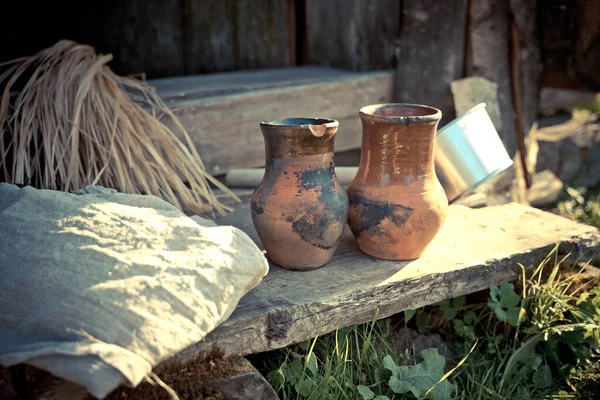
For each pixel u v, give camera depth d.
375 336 1.18
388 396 1.12
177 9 1.77
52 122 1.25
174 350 0.90
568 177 1.96
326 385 1.05
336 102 1.59
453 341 1.25
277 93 1.51
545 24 1.67
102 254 0.93
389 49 1.68
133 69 1.79
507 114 1.67
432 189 1.12
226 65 1.85
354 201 1.15
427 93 1.66
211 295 0.96
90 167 1.23
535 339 1.19
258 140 1.51
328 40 1.74
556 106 2.18
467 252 1.21
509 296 1.18
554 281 1.26
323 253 1.12
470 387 1.17
